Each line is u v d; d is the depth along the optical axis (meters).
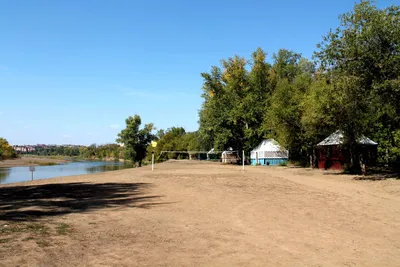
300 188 17.03
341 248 6.98
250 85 48.50
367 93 21.30
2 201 12.31
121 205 11.56
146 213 10.17
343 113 23.61
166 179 21.14
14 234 7.30
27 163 88.19
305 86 36.34
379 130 30.75
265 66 49.84
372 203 12.73
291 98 34.97
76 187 17.05
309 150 36.62
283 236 7.81
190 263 5.82
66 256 5.96
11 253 5.97
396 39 19.55
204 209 10.94
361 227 8.88
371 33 19.84
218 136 47.41
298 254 6.50
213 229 8.34
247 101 45.69
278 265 5.86
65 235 7.39
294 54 54.44
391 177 22.78
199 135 56.91
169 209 10.88
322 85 26.66
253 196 13.90
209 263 5.86
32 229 7.82
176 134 98.12
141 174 25.58
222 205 11.70
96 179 22.12
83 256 6.00
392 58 19.25
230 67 50.28
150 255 6.19
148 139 89.31
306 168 35.22
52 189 16.23
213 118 48.31
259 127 45.47
